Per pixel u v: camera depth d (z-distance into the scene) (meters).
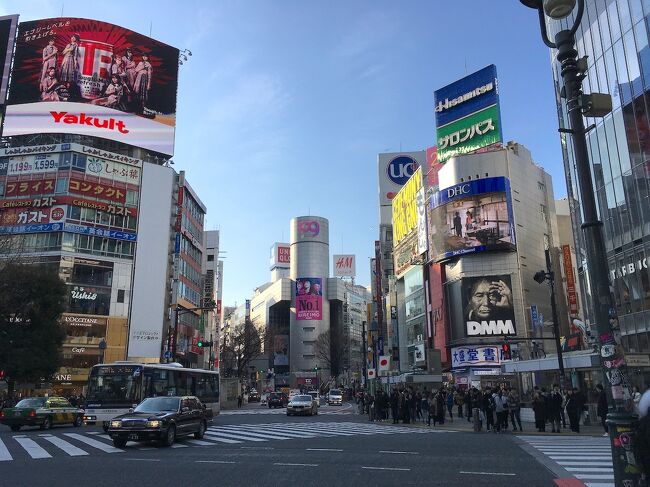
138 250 57.91
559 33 6.57
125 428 16.41
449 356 52.69
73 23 60.34
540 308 50.69
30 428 26.44
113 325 54.78
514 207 51.59
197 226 73.44
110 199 57.22
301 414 40.03
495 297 49.59
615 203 33.56
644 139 30.77
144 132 61.38
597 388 22.02
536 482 9.70
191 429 18.95
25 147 56.16
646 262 30.59
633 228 31.86
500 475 10.59
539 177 56.81
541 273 25.38
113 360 53.91
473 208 51.38
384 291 81.25
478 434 21.52
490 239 50.03
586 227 6.02
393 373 52.50
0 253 39.31
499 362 47.88
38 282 37.81
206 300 81.81
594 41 35.72
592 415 23.28
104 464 12.61
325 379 135.88
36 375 37.62
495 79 54.72
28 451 15.62
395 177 83.44
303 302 140.38
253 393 93.25
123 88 61.03
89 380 24.42
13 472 11.30
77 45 59.91
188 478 10.39
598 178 35.34
